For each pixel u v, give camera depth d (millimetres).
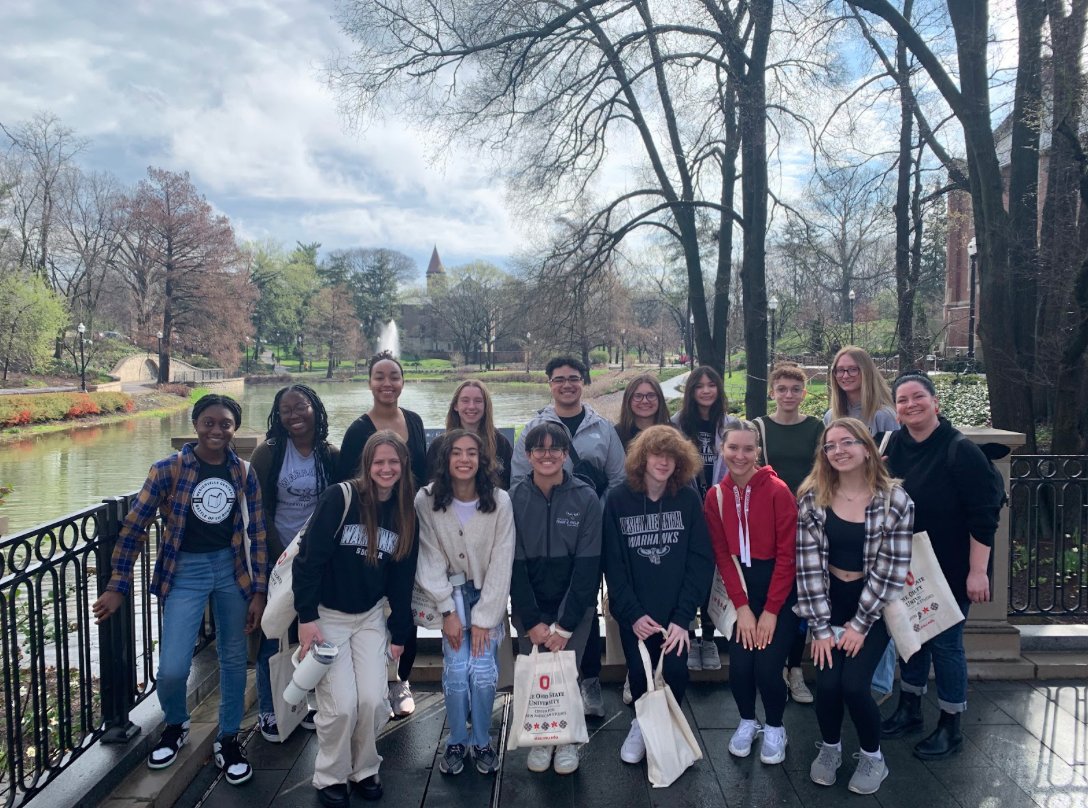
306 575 3086
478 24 10758
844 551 3248
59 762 2928
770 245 14586
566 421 4273
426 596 3420
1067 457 4582
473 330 82062
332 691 3072
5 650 2656
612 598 3484
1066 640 4355
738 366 38906
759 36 10719
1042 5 7484
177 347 52188
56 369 45938
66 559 3035
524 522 3436
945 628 3293
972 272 24438
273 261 85125
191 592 3238
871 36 10953
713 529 3547
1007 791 3133
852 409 4207
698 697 4070
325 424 3830
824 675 3168
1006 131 10773
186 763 3242
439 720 3850
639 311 60906
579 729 3266
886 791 3150
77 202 48656
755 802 3092
